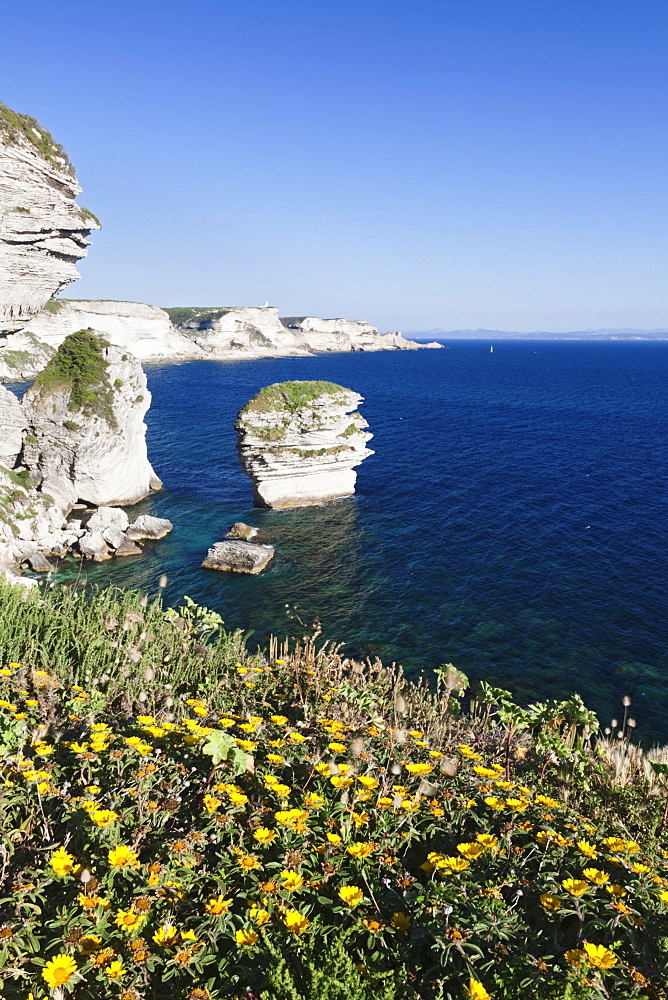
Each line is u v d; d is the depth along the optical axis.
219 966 3.17
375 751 5.34
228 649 8.15
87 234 46.22
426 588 29.81
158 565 32.62
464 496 46.91
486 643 24.22
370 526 39.72
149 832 4.00
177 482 49.81
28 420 38.91
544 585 30.11
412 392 127.12
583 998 2.93
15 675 6.42
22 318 46.72
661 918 3.77
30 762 4.41
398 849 4.30
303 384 45.53
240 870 3.73
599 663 22.75
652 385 151.25
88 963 2.97
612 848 4.32
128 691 6.34
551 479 52.09
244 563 31.70
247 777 4.77
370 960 3.22
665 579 30.75
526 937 3.48
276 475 42.94
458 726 7.35
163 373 158.75
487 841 4.11
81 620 8.27
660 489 48.53
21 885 3.34
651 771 6.53
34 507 34.53
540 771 6.28
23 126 40.03
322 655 8.30
